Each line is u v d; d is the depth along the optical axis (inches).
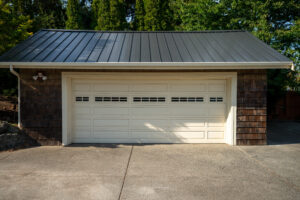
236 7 414.6
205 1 424.8
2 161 179.8
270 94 440.8
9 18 310.8
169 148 224.1
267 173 159.0
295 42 394.3
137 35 313.4
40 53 228.1
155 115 245.6
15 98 369.4
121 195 124.3
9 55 219.6
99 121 244.4
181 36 309.9
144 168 167.0
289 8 404.2
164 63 209.6
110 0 613.6
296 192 129.8
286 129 357.4
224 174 156.7
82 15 727.7
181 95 246.1
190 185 138.3
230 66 217.0
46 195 123.3
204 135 246.7
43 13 622.8
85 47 254.8
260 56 226.2
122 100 244.7
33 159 185.6
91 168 165.6
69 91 237.8
